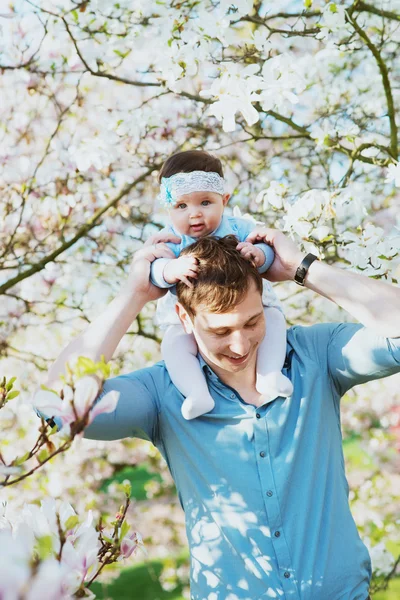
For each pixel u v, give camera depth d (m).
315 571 1.70
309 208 2.44
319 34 2.94
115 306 1.91
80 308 4.36
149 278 1.94
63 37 3.70
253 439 1.79
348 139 3.21
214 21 2.73
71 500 5.56
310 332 1.98
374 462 5.95
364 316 1.78
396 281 2.41
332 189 3.01
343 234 2.34
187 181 2.29
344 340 1.89
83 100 4.24
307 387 1.85
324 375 1.90
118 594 7.52
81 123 4.29
